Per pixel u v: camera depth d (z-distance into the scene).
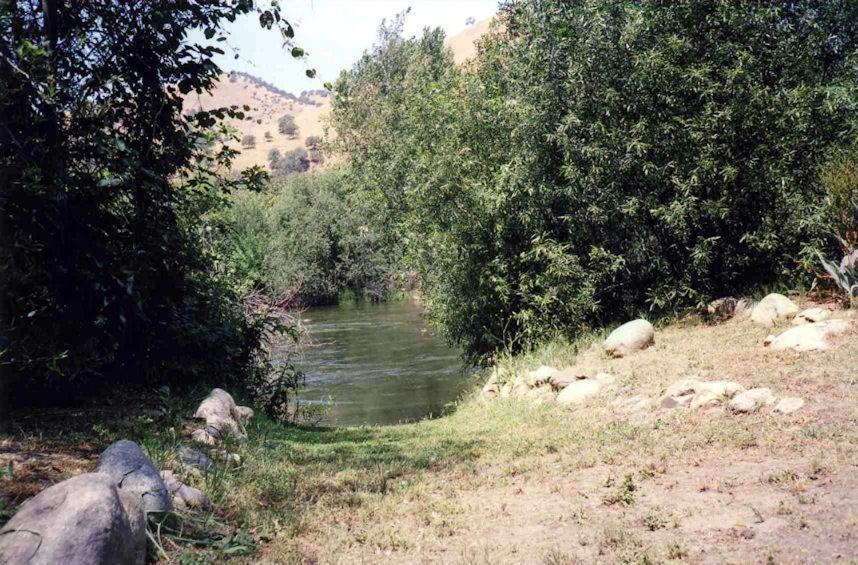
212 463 6.54
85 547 3.80
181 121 9.50
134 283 8.48
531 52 13.34
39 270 7.61
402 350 23.92
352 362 21.95
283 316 13.97
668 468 6.09
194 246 10.44
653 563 4.15
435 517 5.48
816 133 11.80
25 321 7.71
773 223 12.02
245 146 120.31
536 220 13.09
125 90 8.88
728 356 9.39
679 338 11.15
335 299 47.41
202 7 8.76
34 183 7.39
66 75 8.41
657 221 12.76
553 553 4.44
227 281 12.20
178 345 9.70
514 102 13.20
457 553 4.76
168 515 4.93
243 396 11.14
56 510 3.93
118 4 8.56
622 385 9.38
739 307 11.59
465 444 8.34
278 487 6.28
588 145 12.45
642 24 12.32
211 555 4.68
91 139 8.04
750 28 12.13
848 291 10.05
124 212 8.98
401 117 29.47
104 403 8.38
